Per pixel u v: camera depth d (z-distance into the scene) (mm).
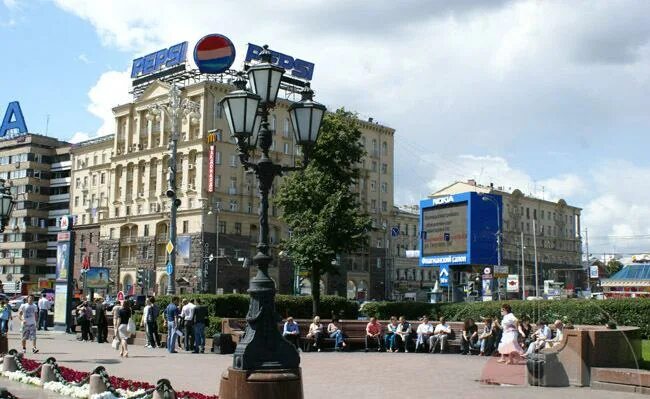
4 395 12539
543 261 120312
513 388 15617
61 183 116562
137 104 95375
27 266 115000
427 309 34562
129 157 95125
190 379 16547
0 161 121562
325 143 35719
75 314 35812
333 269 36281
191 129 87000
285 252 36938
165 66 92188
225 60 77438
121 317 25859
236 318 27781
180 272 84500
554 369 15953
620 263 134625
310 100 11922
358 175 37594
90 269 67750
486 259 41094
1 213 21047
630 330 18250
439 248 43219
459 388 15492
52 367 15328
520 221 116125
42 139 118250
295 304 35844
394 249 107938
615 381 15469
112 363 20578
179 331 26078
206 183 84375
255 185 88938
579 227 133625
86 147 108812
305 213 35375
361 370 19578
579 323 26953
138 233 92125
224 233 84688
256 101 11086
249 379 9859
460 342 26734
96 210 99500
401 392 14719
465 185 113562
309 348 27578
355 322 29328
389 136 107938
